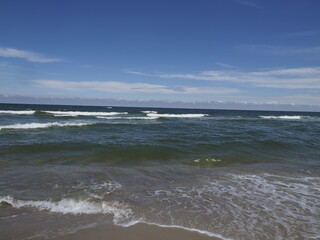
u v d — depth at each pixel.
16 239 3.41
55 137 12.68
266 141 12.96
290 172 7.62
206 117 40.78
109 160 8.36
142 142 11.79
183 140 12.66
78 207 4.51
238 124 25.45
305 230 3.95
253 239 3.62
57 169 6.98
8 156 8.32
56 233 3.59
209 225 4.00
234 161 8.88
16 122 20.75
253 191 5.76
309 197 5.46
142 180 6.32
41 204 4.57
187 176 6.86
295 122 32.53
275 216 4.43
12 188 5.33
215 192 5.61
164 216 4.28
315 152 11.34
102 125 19.44
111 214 4.29
